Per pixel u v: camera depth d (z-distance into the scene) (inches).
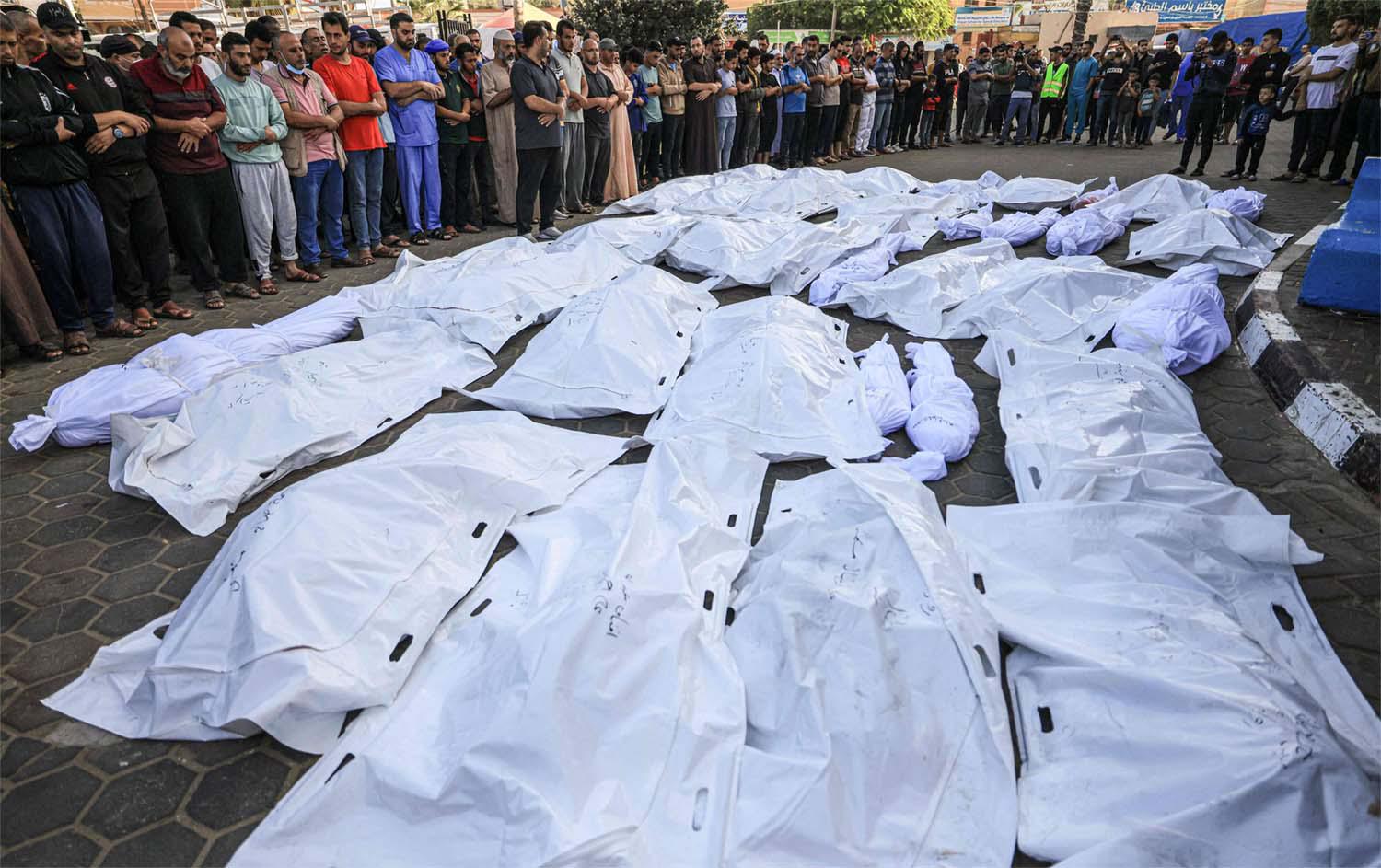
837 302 221.9
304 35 255.4
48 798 81.3
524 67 280.2
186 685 88.4
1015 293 203.6
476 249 249.9
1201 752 73.3
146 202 206.4
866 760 76.2
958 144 660.1
